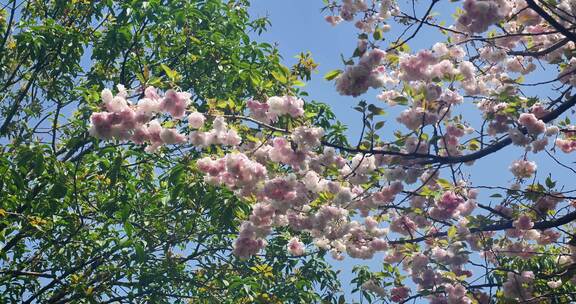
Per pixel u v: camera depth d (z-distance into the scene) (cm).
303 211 573
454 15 581
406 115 524
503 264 740
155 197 901
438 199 599
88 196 939
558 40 625
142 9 1027
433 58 507
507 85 614
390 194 583
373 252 625
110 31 1021
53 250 983
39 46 978
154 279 925
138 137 513
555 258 754
